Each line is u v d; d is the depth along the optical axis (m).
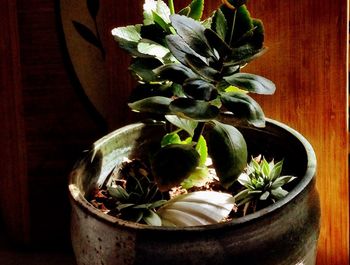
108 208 0.54
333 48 0.60
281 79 0.62
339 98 0.61
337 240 0.66
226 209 0.51
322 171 0.64
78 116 0.68
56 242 0.73
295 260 0.47
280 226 0.46
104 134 0.68
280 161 0.54
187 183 0.53
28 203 0.71
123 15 0.61
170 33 0.51
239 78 0.48
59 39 0.66
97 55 0.66
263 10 0.60
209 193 0.52
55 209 0.71
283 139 0.56
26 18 0.65
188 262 0.44
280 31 0.60
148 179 0.55
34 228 0.72
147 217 0.50
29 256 0.73
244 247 0.45
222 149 0.48
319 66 0.61
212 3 0.60
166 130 0.57
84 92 0.67
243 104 0.47
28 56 0.66
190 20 0.49
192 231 0.44
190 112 0.47
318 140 0.63
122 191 0.53
